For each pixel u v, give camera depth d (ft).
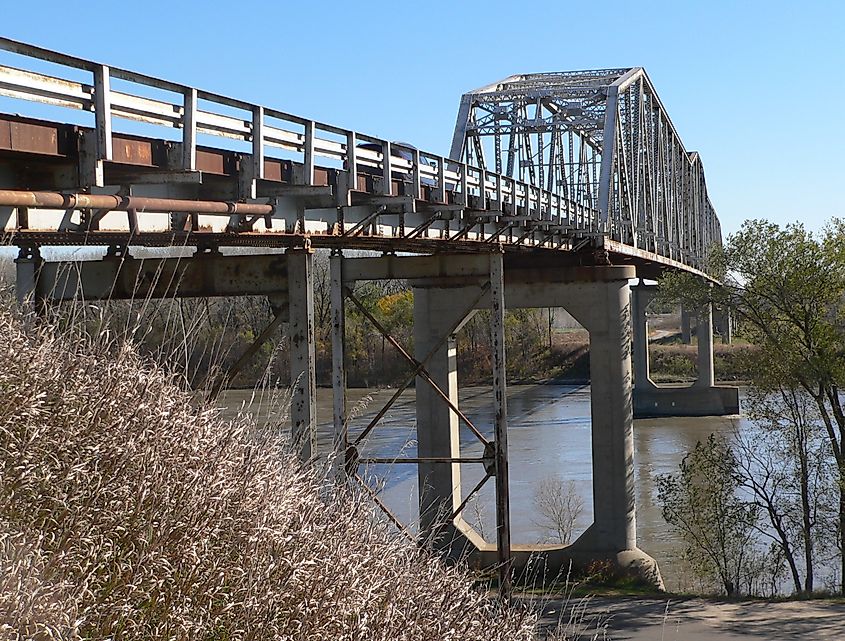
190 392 22.58
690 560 86.79
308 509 22.38
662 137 173.06
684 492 87.92
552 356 309.83
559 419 199.62
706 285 98.48
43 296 36.35
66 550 16.03
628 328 93.20
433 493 93.30
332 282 56.90
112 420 18.92
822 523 85.71
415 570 24.53
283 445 25.22
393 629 20.43
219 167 35.22
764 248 92.94
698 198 248.11
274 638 17.53
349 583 20.06
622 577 86.33
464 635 23.16
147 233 34.17
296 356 41.68
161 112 30.09
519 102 123.75
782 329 93.45
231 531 19.02
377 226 55.72
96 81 26.73
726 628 65.05
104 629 15.51
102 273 39.55
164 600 16.69
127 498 17.39
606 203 115.85
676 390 234.58
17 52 23.88
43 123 26.37
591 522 108.78
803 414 90.07
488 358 292.40
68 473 16.81
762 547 97.50
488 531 104.78
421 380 94.17
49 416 17.94
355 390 211.82
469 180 65.00
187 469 19.12
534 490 125.80
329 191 40.22
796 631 64.23
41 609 13.99
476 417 205.26
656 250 150.61
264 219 41.68
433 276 56.08
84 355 20.56
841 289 90.74
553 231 87.86
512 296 95.45
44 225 29.63
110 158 27.12
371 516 26.12
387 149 50.08
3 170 27.99
